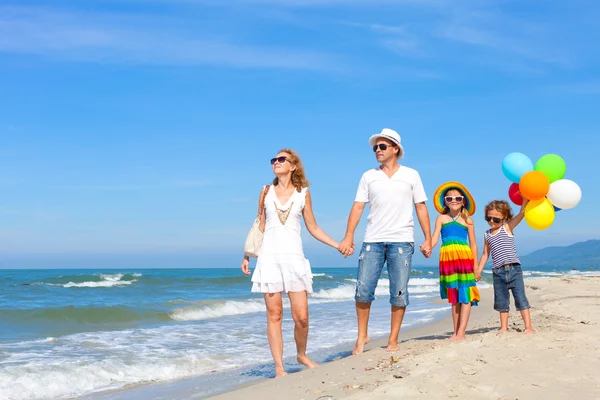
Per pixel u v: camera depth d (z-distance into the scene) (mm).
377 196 5699
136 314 13203
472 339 5664
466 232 6215
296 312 5254
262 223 5332
